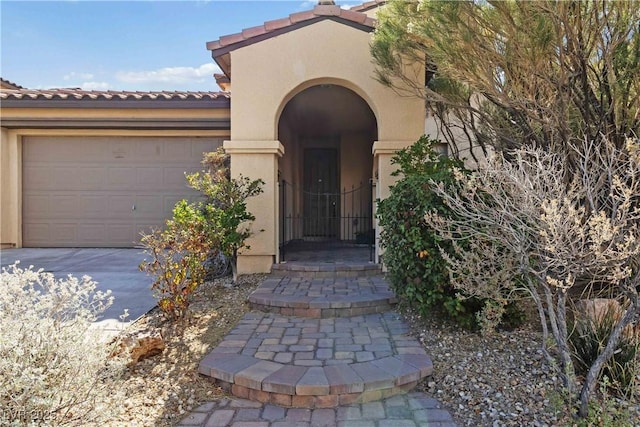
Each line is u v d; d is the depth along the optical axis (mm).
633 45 4195
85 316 3041
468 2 4211
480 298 4129
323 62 7207
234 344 4293
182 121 10289
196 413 3227
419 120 7199
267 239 7301
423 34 4852
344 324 4973
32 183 10797
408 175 5543
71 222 10797
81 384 2561
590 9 4047
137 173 10789
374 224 8344
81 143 10789
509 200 3148
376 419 3125
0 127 10359
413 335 4562
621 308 3734
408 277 4695
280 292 5867
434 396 3465
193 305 5625
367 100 7430
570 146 4133
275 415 3209
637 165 2857
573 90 4590
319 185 12547
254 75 7242
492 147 6391
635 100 4457
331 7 7188
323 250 9578
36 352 2508
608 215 3543
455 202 3633
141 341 3955
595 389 3244
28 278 3021
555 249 2811
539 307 3213
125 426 3000
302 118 10828
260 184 7211
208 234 5777
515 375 3578
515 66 4461
